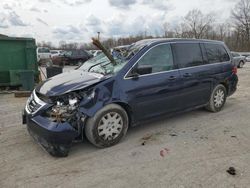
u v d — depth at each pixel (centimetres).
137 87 443
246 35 5953
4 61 967
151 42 489
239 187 308
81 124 393
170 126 520
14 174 345
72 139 383
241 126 519
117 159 383
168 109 503
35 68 1027
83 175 341
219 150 407
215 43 616
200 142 440
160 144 434
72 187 316
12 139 461
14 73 959
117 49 511
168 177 333
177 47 521
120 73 432
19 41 986
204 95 576
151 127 515
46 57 2611
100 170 353
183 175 337
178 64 514
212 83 588
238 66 2089
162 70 486
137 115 455
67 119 381
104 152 406
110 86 416
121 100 425
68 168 360
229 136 466
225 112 619
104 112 409
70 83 413
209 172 342
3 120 577
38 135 388
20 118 591
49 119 382
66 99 389
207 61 579
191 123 538
